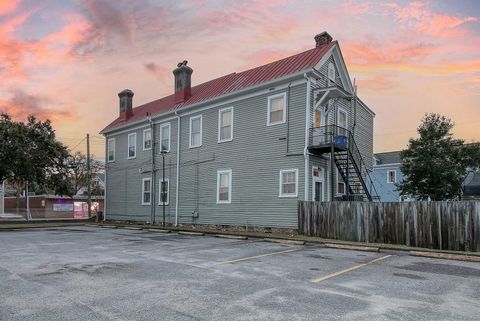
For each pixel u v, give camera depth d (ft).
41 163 90.79
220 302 18.04
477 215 37.47
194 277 23.98
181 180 73.41
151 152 81.87
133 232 62.90
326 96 55.21
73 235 57.26
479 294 20.34
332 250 38.99
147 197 82.43
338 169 57.00
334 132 56.18
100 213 100.37
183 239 49.98
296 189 54.24
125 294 19.53
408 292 20.56
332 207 48.14
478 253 35.32
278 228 55.62
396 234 42.50
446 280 23.97
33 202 146.82
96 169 191.62
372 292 20.43
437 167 75.77
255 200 59.26
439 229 39.63
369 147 76.02
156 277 23.95
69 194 102.42
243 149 62.03
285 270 26.71
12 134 85.97
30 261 30.55
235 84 66.54
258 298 18.83
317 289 20.94
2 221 95.91
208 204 67.10
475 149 75.92
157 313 16.22
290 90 56.65
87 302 17.99
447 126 78.18
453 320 15.74
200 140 70.13
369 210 44.78
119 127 91.04
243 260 31.24
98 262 29.94
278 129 57.47
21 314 16.08
